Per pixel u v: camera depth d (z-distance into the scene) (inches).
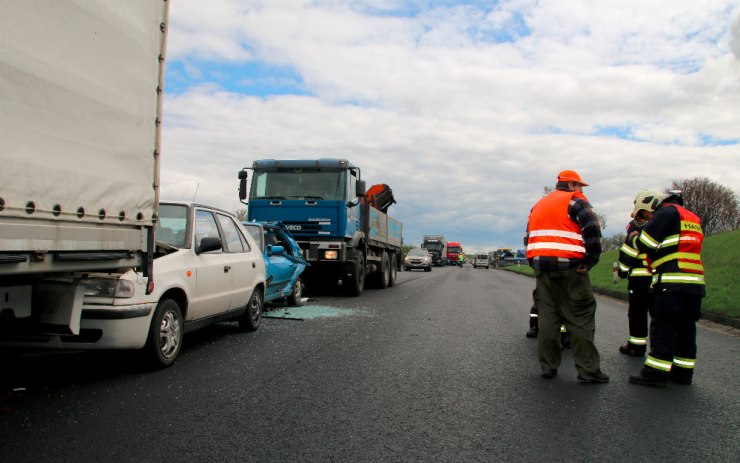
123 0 175.9
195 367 231.9
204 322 268.7
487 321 402.3
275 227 467.8
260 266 335.3
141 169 186.7
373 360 253.9
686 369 221.0
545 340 226.4
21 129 138.4
